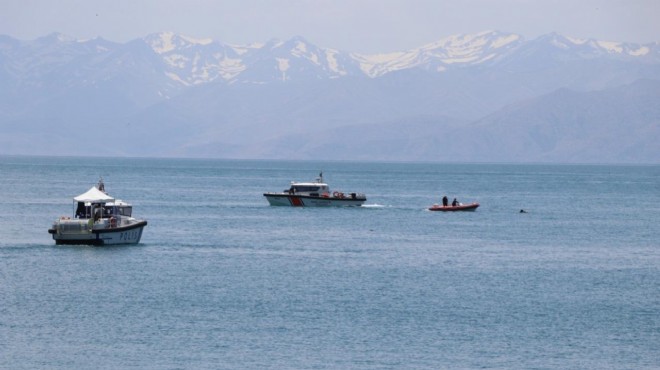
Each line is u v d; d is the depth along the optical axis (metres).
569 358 178.38
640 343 188.88
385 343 185.38
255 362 172.38
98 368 167.75
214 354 176.38
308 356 176.12
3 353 174.62
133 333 188.88
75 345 180.25
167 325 195.38
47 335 186.38
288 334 190.12
